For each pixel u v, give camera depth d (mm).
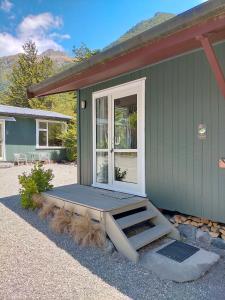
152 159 4426
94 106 5637
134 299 2342
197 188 3795
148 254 3215
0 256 3119
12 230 3973
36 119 13844
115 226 3375
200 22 2490
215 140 3564
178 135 4008
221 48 3443
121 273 2785
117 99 5098
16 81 25891
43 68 26406
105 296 2375
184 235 3738
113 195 4621
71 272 2785
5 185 7750
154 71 4316
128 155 4898
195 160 3803
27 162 13312
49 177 5289
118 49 3234
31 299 2316
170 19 2613
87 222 3564
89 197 4465
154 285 2564
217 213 3572
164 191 4250
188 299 2355
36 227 4105
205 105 3658
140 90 4578
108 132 5348
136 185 4738
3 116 12383
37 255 3158
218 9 2287
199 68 3705
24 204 5023
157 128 4316
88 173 5926
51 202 4668
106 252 3260
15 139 13008
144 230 3848
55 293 2408
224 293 2449
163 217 3920
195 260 3045
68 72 4191
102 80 5262
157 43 2934
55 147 14688
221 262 3029
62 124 15211
